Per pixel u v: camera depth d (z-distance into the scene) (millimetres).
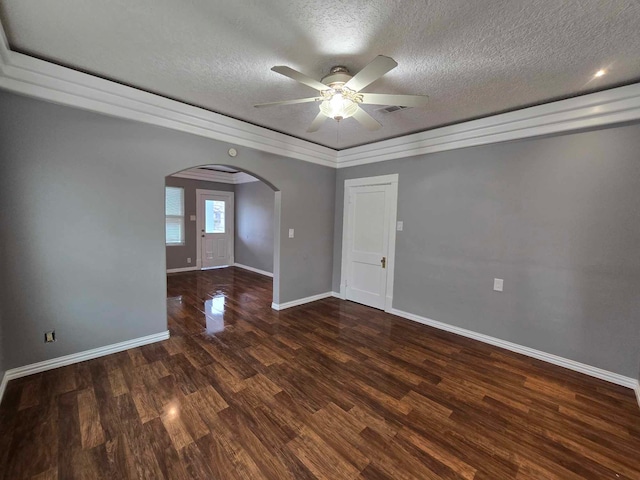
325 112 2168
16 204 2213
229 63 2160
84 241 2531
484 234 3180
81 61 2180
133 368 2492
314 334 3336
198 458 1601
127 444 1678
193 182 6875
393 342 3172
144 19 1687
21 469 1497
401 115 3080
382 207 4184
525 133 2824
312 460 1612
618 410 2092
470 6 1510
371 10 1565
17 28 1786
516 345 2992
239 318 3799
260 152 3715
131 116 2643
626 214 2391
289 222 4176
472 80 2307
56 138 2344
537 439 1807
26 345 2307
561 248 2703
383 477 1518
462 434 1833
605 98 2383
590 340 2576
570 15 1553
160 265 2984
